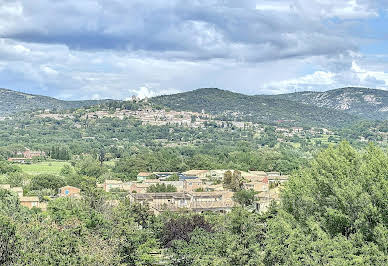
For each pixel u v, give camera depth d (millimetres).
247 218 60062
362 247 48062
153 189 145125
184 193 127312
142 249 65688
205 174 197125
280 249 51344
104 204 88562
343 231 55469
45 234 53969
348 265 45500
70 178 180125
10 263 48625
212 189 152125
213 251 58469
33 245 51844
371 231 50344
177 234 77125
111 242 61938
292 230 52500
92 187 92500
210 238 67688
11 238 50094
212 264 54719
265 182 162000
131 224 70875
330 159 63000
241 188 151750
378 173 53938
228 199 124062
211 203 115750
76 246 52875
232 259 53438
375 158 56750
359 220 50656
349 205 53250
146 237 69750
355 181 56719
